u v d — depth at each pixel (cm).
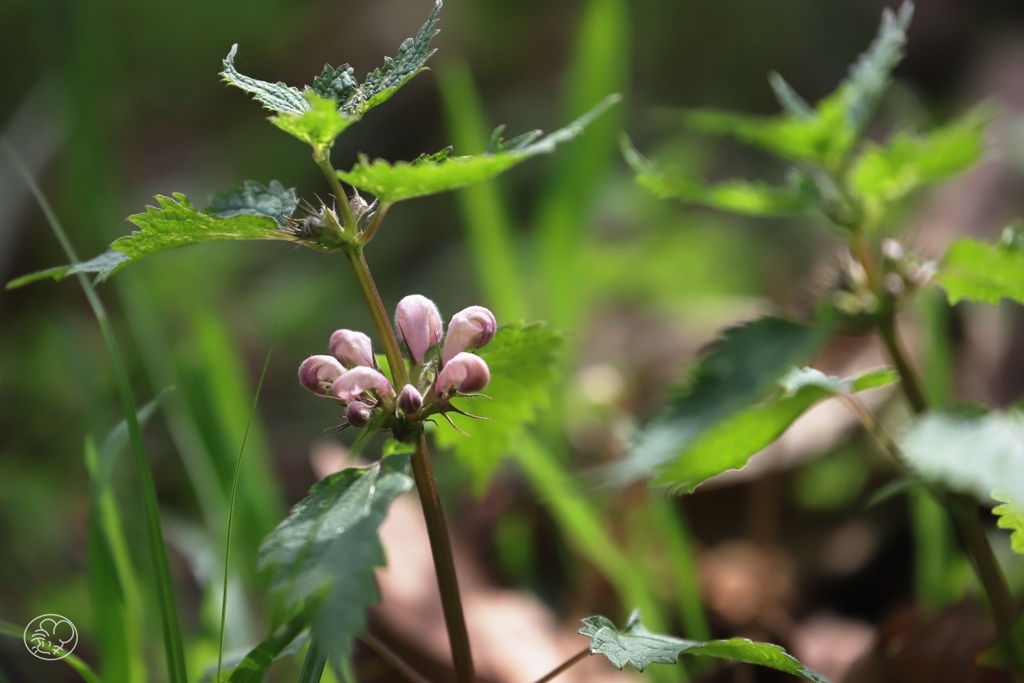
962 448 58
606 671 78
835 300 68
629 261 135
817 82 198
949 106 174
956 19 194
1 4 190
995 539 81
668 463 59
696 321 125
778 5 204
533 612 80
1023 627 64
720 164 172
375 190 60
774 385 62
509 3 217
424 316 63
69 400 119
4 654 78
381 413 61
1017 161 125
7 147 71
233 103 215
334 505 58
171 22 218
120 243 60
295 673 76
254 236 61
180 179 192
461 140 101
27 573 92
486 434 68
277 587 57
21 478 106
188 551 80
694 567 83
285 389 134
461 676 62
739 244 140
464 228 166
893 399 97
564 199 103
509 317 97
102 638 69
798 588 88
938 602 79
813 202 69
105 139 114
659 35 206
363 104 61
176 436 82
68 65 118
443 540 62
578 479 60
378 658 77
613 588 85
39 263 149
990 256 65
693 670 78
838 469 95
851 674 74
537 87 206
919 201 124
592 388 100
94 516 70
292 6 225
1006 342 100
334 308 147
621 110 104
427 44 61
